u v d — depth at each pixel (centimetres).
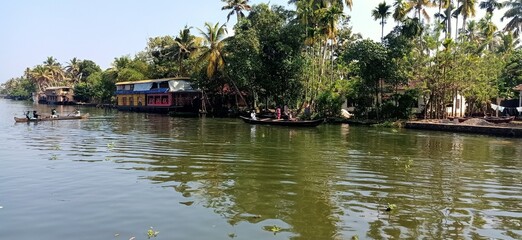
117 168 1371
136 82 6309
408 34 3738
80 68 11494
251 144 2089
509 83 4488
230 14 5647
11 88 18512
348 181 1217
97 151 1777
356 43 3778
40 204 945
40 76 11650
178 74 6531
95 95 8500
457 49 3497
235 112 4931
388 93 3975
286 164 1493
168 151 1794
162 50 6925
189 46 6200
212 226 805
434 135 2741
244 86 4841
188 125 3450
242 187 1123
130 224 816
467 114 4281
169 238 743
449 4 4281
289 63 4162
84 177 1225
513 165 1534
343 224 824
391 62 3628
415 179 1259
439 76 3556
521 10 5369
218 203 964
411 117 3725
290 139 2364
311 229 794
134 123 3675
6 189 1078
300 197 1027
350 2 4303
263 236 754
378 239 746
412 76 3662
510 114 3950
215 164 1473
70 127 3139
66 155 1655
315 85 4250
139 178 1218
